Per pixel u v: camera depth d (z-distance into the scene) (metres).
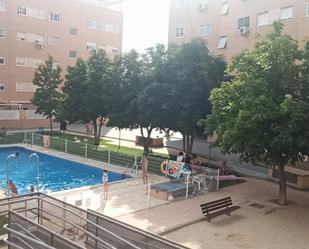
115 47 56.88
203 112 24.03
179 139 38.62
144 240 8.91
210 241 13.15
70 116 33.88
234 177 22.27
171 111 23.78
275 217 16.02
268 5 32.38
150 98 23.72
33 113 47.62
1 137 36.41
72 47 51.66
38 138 33.41
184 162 22.42
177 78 23.52
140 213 15.70
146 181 21.19
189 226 14.56
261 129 15.82
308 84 16.00
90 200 16.62
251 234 13.95
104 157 27.31
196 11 38.94
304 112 15.05
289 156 16.50
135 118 26.58
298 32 30.05
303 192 20.62
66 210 10.27
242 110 15.20
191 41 25.39
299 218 15.96
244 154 17.11
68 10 50.69
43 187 22.23
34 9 47.31
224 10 36.41
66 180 23.86
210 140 34.53
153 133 41.56
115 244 9.65
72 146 29.86
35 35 47.78
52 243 8.55
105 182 18.33
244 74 16.45
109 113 29.33
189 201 17.77
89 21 53.34
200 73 23.67
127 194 18.56
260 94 15.48
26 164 27.83
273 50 16.06
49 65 39.38
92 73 31.92
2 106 45.03
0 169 26.47
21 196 11.24
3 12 44.81
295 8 30.23
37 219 11.12
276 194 19.64
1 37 44.91
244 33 34.19
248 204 17.70
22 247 9.16
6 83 45.75
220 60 25.52
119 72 27.56
